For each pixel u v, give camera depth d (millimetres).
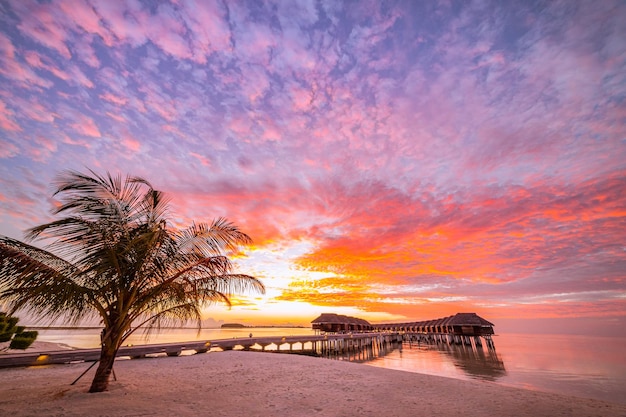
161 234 7070
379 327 84500
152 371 10289
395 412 5664
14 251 5504
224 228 8125
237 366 11938
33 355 10891
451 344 54594
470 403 6332
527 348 50625
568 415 5512
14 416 4848
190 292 8195
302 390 7594
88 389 6871
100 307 6930
